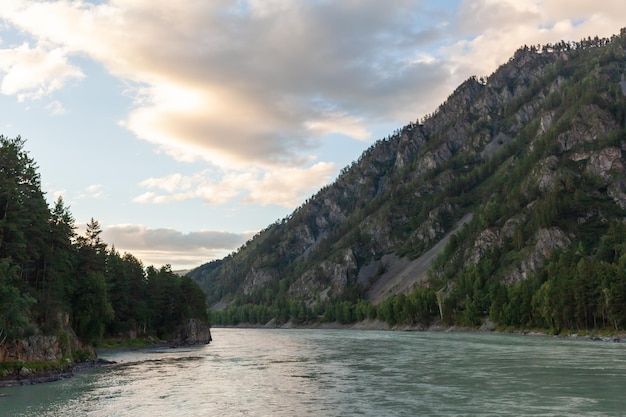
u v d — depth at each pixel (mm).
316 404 45344
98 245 124000
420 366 74750
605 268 149875
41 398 48219
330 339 166750
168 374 68750
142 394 51250
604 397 45438
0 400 46938
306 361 87750
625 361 73812
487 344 117000
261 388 55469
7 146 76500
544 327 164375
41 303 75500
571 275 162000
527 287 182500
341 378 63281
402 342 137000
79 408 43375
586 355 84000
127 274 141500
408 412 40844
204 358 96562
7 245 70000
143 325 146625
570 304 149750
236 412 42031
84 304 98750
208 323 181875
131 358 96500
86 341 99688
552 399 44844
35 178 82688
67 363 71250
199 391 53406
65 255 89875
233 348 128750
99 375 67500
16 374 59562
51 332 72188
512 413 39438
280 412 41906
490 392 49406
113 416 40250
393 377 62938
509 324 184625
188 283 174750
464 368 69812
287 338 184250
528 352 92062
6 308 60250
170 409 43344
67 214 98125
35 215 78938
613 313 135875
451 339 143500
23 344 64000
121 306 135250
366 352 105250
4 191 72312
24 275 82938
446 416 38969
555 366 68625
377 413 40812
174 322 160000
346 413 41062
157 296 151750
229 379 63250
